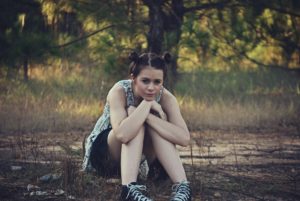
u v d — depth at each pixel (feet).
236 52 43.60
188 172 21.34
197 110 36.99
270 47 49.55
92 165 19.47
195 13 39.96
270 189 19.43
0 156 23.16
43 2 37.45
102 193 18.15
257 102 41.47
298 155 25.99
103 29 38.37
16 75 45.73
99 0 37.52
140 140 17.37
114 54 37.81
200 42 39.58
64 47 38.96
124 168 17.04
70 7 37.63
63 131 31.42
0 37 36.29
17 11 37.37
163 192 18.48
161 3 38.04
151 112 18.42
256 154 25.95
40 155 23.70
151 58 17.97
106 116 19.07
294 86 51.01
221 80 50.11
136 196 16.44
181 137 17.72
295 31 42.93
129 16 38.45
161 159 17.58
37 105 36.50
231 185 19.83
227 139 30.30
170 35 38.40
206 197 18.43
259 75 51.88
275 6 40.27
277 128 34.86
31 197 17.71
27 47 36.22
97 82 42.50
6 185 18.92
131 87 18.70
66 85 45.78
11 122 32.27
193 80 48.29
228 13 40.81
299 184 20.36
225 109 37.37
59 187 18.72
